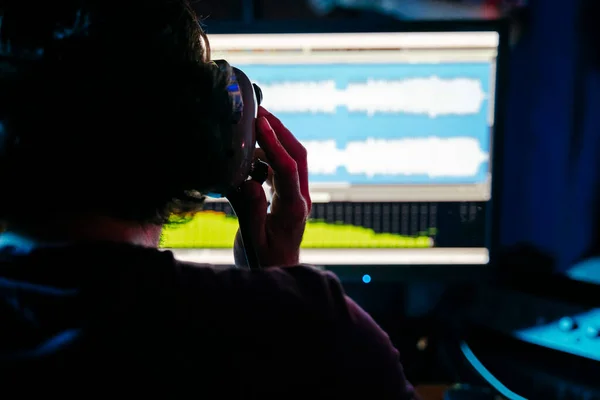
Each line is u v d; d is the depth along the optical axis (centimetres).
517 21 85
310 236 77
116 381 26
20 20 29
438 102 73
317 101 74
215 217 75
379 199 76
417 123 74
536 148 87
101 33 29
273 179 47
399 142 74
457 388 67
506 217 89
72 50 29
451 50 72
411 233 76
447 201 76
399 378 34
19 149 29
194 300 29
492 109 73
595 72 82
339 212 76
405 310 90
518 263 87
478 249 76
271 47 73
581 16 80
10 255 30
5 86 29
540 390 67
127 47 29
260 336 29
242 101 41
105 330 27
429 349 80
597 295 79
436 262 77
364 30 72
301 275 34
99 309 27
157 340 28
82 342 26
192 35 34
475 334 82
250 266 48
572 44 82
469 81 73
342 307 33
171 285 29
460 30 71
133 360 27
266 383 29
